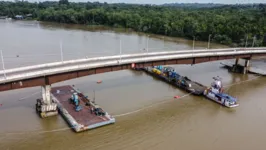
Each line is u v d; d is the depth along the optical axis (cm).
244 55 9575
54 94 6719
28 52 11456
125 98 6819
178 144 4816
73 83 7800
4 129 5153
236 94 7394
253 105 6650
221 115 6059
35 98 6631
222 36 15750
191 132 5266
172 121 5706
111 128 5331
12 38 15062
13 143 4734
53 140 4866
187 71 9662
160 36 18588
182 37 18125
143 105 6456
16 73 5841
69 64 6744
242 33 15138
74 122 5259
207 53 8894
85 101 6331
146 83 8175
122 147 4700
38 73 5534
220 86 7081
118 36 17650
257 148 4734
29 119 5578
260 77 9194
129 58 7538
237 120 5816
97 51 11994
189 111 6244
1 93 6825
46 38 15462
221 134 5197
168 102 6712
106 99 6694
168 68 9150
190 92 7375
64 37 16088
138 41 15638
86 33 18588
